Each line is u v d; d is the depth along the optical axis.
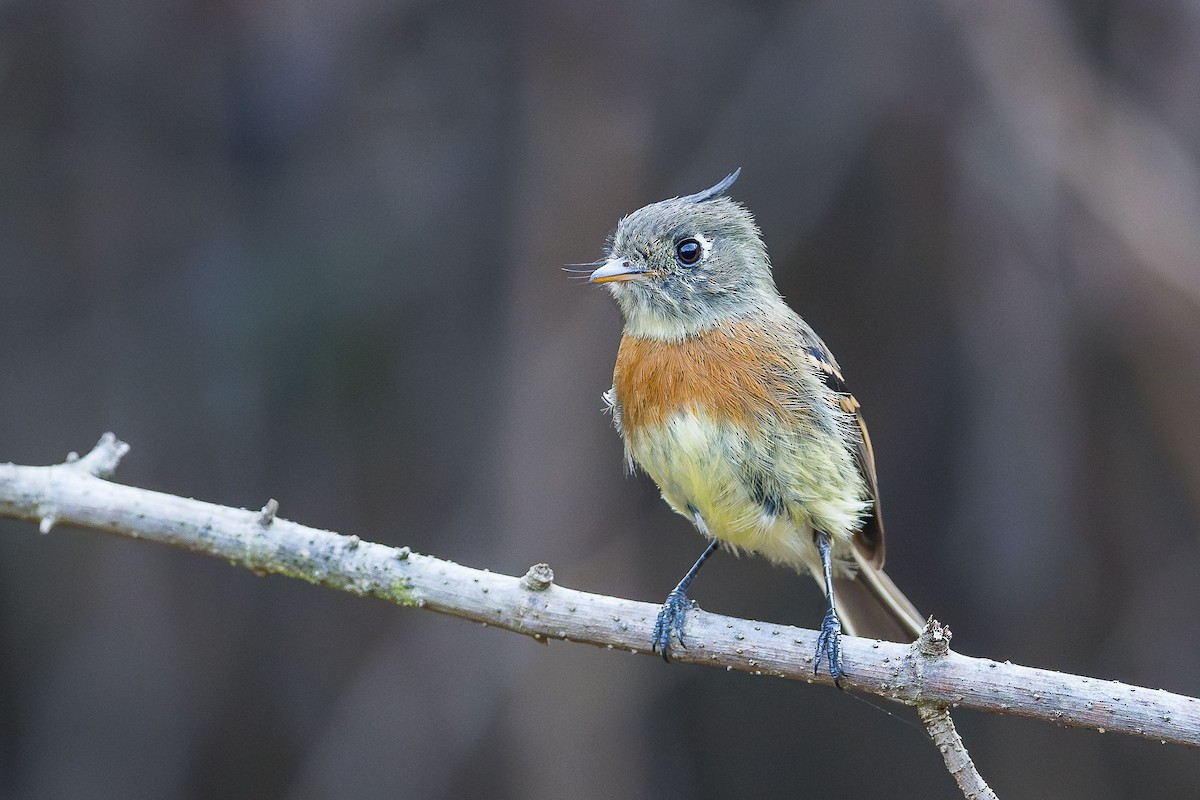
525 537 12.59
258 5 12.41
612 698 13.15
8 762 13.06
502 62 13.10
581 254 12.62
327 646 13.66
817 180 13.10
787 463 7.71
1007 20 12.01
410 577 6.91
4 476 6.79
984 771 14.16
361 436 13.38
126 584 13.27
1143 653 12.41
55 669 13.20
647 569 13.95
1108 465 12.43
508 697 13.12
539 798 12.77
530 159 12.79
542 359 12.67
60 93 13.05
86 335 13.17
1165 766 13.59
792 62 13.06
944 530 13.48
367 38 12.74
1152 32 12.02
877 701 14.92
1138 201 11.52
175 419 13.08
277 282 13.01
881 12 12.57
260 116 12.83
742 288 8.06
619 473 12.97
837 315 13.62
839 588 8.71
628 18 12.62
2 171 13.09
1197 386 11.59
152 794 13.12
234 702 13.48
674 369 7.86
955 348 12.59
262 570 6.88
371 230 13.15
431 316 13.32
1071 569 11.94
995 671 6.50
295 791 13.10
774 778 14.77
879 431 13.73
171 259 13.14
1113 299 11.58
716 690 14.88
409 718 13.25
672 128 13.10
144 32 12.74
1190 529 12.50
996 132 11.84
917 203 12.62
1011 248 11.70
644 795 13.33
